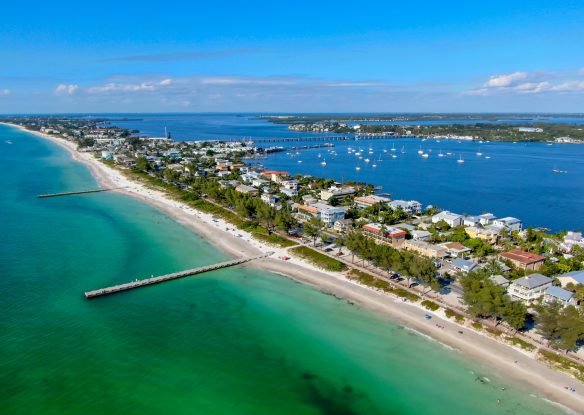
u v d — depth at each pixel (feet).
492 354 306.96
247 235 572.51
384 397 265.34
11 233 549.13
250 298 393.29
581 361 294.66
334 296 399.44
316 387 273.13
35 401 247.70
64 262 456.86
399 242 535.19
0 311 346.13
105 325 335.26
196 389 265.95
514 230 584.40
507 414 252.01
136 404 249.96
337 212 634.43
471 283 354.33
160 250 508.12
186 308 370.94
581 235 572.51
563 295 365.61
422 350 313.94
